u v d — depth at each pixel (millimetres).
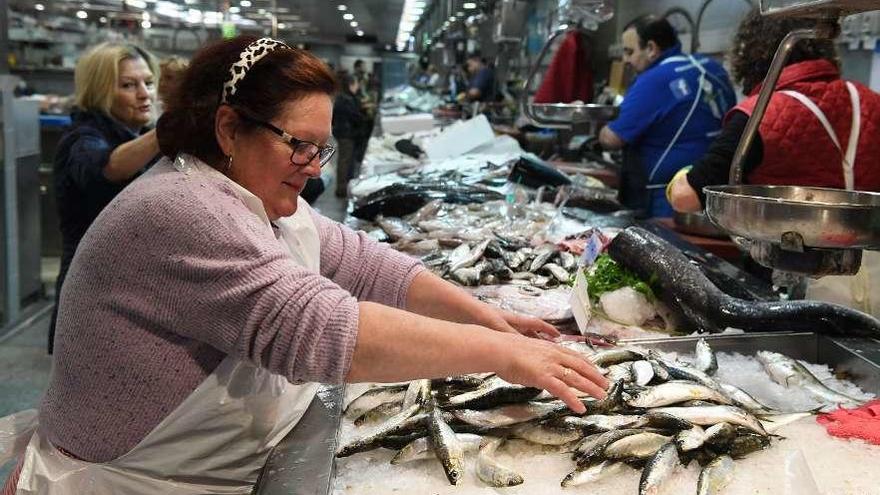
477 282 2453
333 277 1661
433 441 1259
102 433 1240
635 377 1531
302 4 11594
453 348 1122
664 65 4344
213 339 1137
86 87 3188
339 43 21453
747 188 1765
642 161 4488
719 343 1853
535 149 6543
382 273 1656
